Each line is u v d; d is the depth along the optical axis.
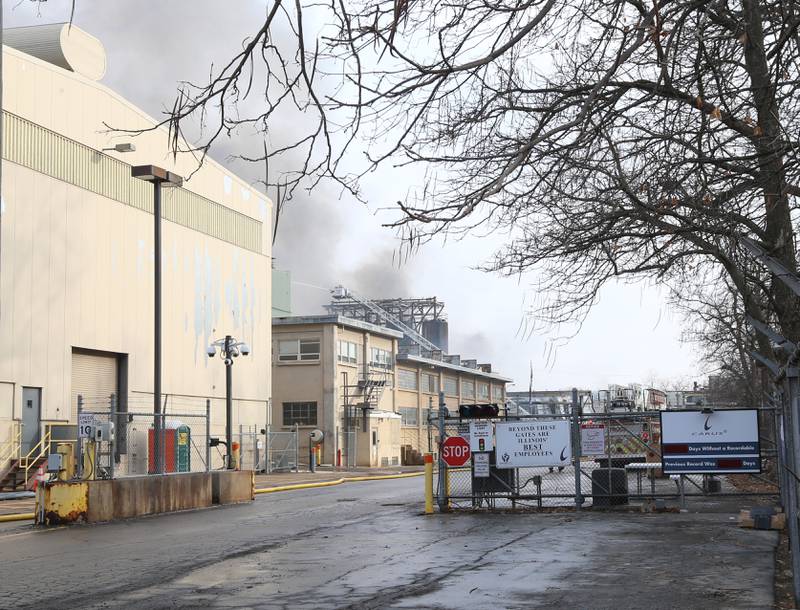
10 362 35.41
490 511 21.47
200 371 49.72
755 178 7.94
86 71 41.88
